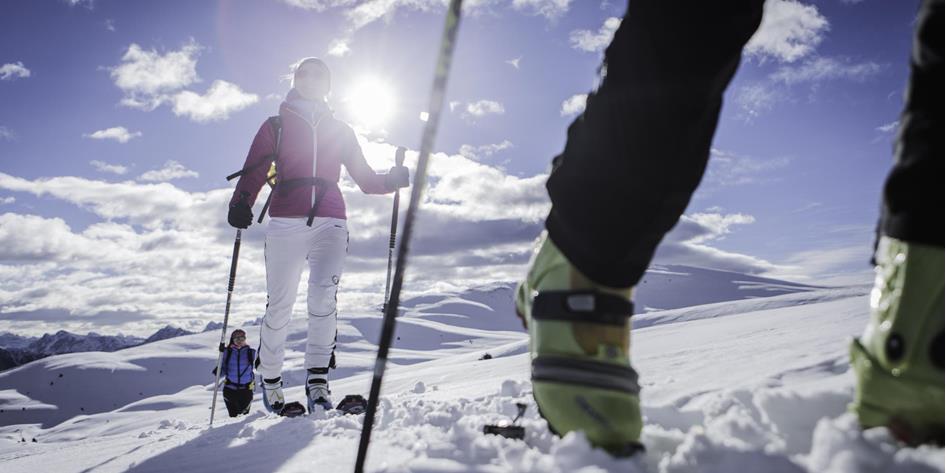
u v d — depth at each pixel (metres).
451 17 0.87
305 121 3.51
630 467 0.81
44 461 2.37
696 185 0.91
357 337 138.38
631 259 0.90
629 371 0.94
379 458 1.21
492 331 171.88
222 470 1.40
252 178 3.52
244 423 2.72
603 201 0.88
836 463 0.71
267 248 3.52
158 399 71.88
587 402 0.91
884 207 0.84
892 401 0.81
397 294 0.92
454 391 3.13
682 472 0.81
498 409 1.71
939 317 0.77
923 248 0.78
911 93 0.82
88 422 45.09
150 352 123.25
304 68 3.54
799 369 1.51
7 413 94.44
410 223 0.90
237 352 8.72
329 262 3.49
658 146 0.85
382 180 3.74
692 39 0.83
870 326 0.88
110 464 1.87
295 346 116.12
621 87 0.87
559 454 0.85
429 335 147.62
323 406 3.36
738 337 3.87
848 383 1.19
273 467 1.30
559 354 0.94
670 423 1.18
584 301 0.93
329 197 3.52
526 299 1.08
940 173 0.77
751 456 0.76
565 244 0.93
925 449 0.73
